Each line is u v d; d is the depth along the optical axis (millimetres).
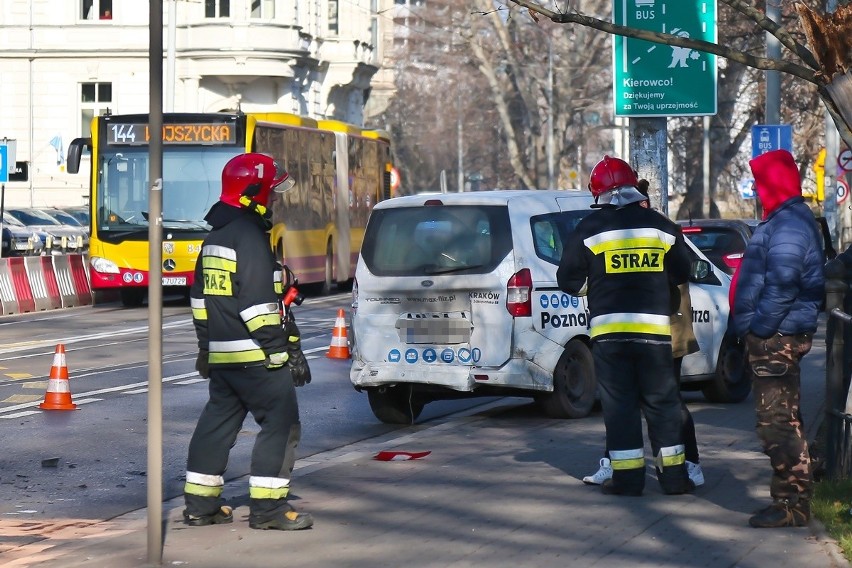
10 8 62344
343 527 8141
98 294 31969
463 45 54188
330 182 33594
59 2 62312
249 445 12164
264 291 7945
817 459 9672
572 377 13055
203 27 60594
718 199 70062
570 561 7215
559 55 52125
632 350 8859
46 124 62688
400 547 7590
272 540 7828
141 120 28188
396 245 12750
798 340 7934
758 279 7906
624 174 8930
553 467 10195
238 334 8070
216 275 8031
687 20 16656
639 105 16953
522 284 12359
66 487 10234
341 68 69562
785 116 48844
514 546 7570
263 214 8148
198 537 7941
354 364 12836
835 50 8844
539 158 54000
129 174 28109
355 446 12258
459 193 12953
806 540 7602
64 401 14086
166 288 30469
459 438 11938
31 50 62219
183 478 10625
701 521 8148
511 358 12367
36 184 62656
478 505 8727
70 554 7570
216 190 27672
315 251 32156
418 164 105438
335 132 34188
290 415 8164
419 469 10211
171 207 27734
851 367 8672
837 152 35781
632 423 8953
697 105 16844
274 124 29281
